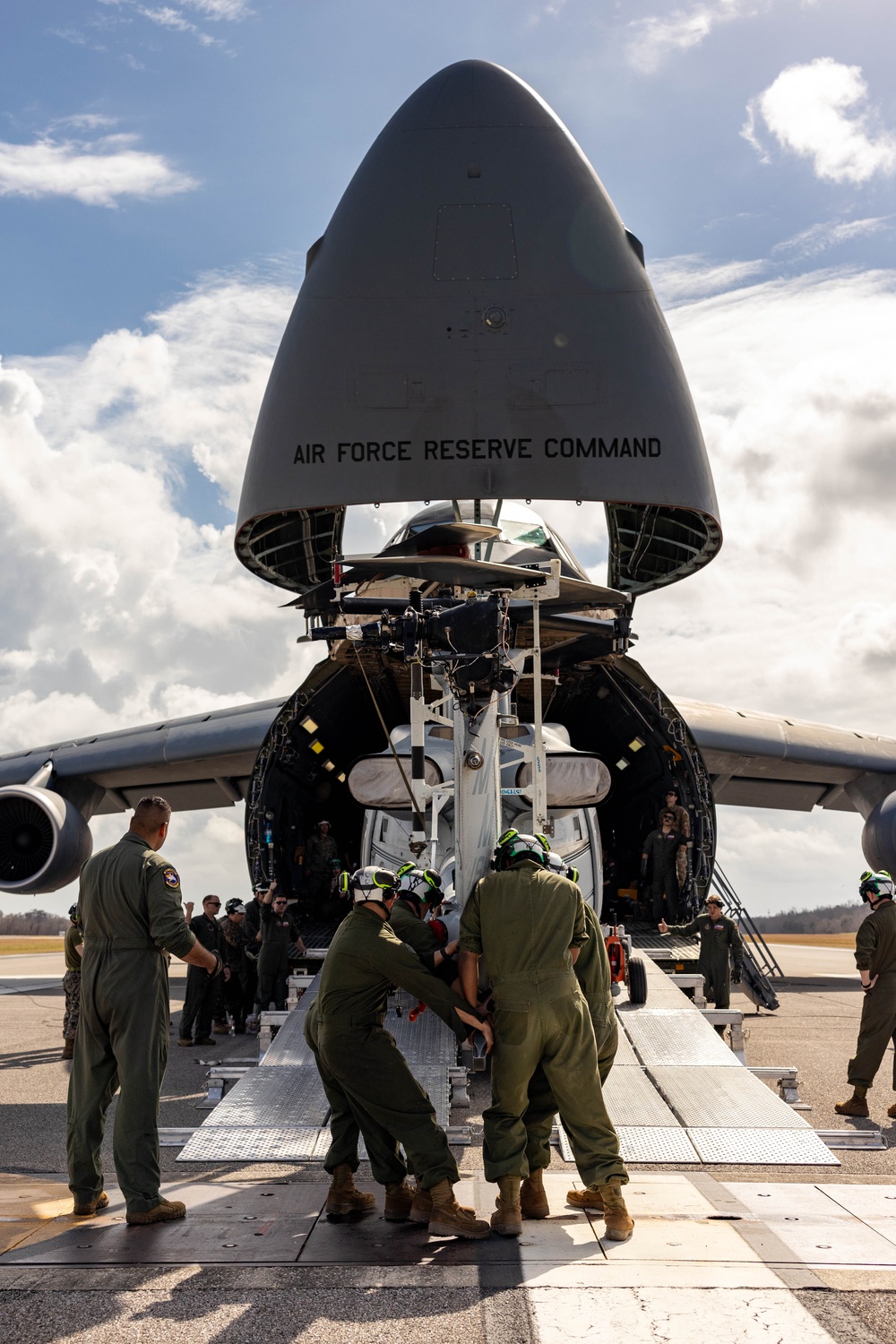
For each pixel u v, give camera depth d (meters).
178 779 14.65
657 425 6.97
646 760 11.58
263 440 7.12
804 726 14.36
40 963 24.33
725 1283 3.77
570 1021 4.56
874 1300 3.60
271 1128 5.91
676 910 10.60
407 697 12.13
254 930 11.73
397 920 5.10
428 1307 3.57
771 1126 5.98
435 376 6.96
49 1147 6.62
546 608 7.91
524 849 4.89
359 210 7.14
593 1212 4.85
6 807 13.14
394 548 7.56
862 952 7.52
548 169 7.20
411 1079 4.62
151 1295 3.71
